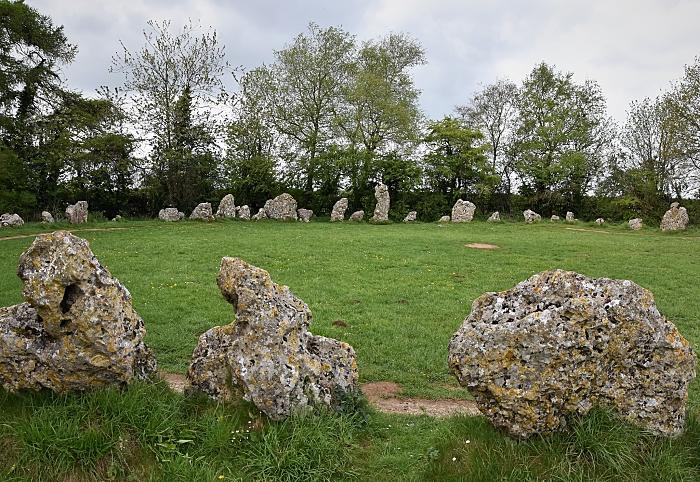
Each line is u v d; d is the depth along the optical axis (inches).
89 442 246.4
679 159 1908.2
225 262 303.1
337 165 2118.6
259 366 275.9
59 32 1940.2
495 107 2603.3
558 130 2349.9
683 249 1105.4
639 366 257.8
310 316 308.2
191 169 1958.7
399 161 2222.0
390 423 312.7
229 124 2043.6
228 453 257.3
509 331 252.4
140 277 733.3
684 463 243.8
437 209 2258.9
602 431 248.1
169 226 1409.9
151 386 293.3
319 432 264.7
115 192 1989.4
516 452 247.3
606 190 2349.9
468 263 909.8
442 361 445.1
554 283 261.4
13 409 271.3
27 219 1756.9
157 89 1909.4
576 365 249.6
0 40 1814.7
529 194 2428.6
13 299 590.2
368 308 607.5
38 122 1855.3
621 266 892.0
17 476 235.5
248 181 2037.4
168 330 503.8
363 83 2048.5
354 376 313.4
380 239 1190.3
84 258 275.1
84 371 274.7
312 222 1718.8
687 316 592.7
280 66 2123.5
